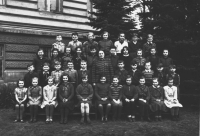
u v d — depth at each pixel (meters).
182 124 6.36
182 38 8.50
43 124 6.17
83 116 6.32
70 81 7.10
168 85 7.16
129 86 7.00
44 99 6.62
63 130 5.66
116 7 9.23
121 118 6.99
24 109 6.43
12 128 5.79
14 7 9.77
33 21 10.35
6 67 9.41
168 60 7.81
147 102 6.77
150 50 7.85
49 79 6.64
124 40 8.40
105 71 7.23
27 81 7.02
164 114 7.23
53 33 10.81
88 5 12.58
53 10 11.22
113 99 6.74
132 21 9.48
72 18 11.75
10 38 9.48
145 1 9.28
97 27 9.83
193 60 8.00
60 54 7.99
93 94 7.09
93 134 5.42
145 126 6.13
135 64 7.30
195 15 7.89
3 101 7.95
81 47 7.74
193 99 8.56
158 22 8.48
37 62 7.52
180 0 8.56
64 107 6.38
